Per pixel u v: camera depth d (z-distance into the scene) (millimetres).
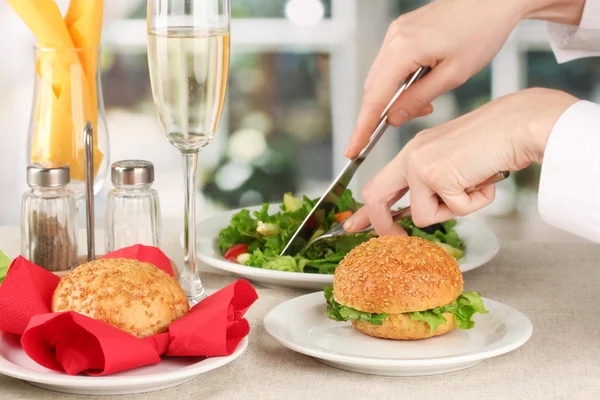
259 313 1094
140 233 1185
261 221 1343
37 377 886
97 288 934
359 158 1229
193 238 1097
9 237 1361
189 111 1032
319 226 1248
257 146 2701
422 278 1004
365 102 1228
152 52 1023
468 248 1285
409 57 1198
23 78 2654
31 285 961
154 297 942
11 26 2615
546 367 964
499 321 1032
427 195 1097
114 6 2605
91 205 1149
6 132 2689
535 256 1289
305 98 2658
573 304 1113
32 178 1146
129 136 2705
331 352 940
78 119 1244
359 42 2602
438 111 2615
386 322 1001
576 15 1371
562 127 1009
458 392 920
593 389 924
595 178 997
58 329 906
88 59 1253
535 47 2529
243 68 2641
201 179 2723
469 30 1205
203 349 927
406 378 947
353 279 1015
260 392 919
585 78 2527
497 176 1067
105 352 890
